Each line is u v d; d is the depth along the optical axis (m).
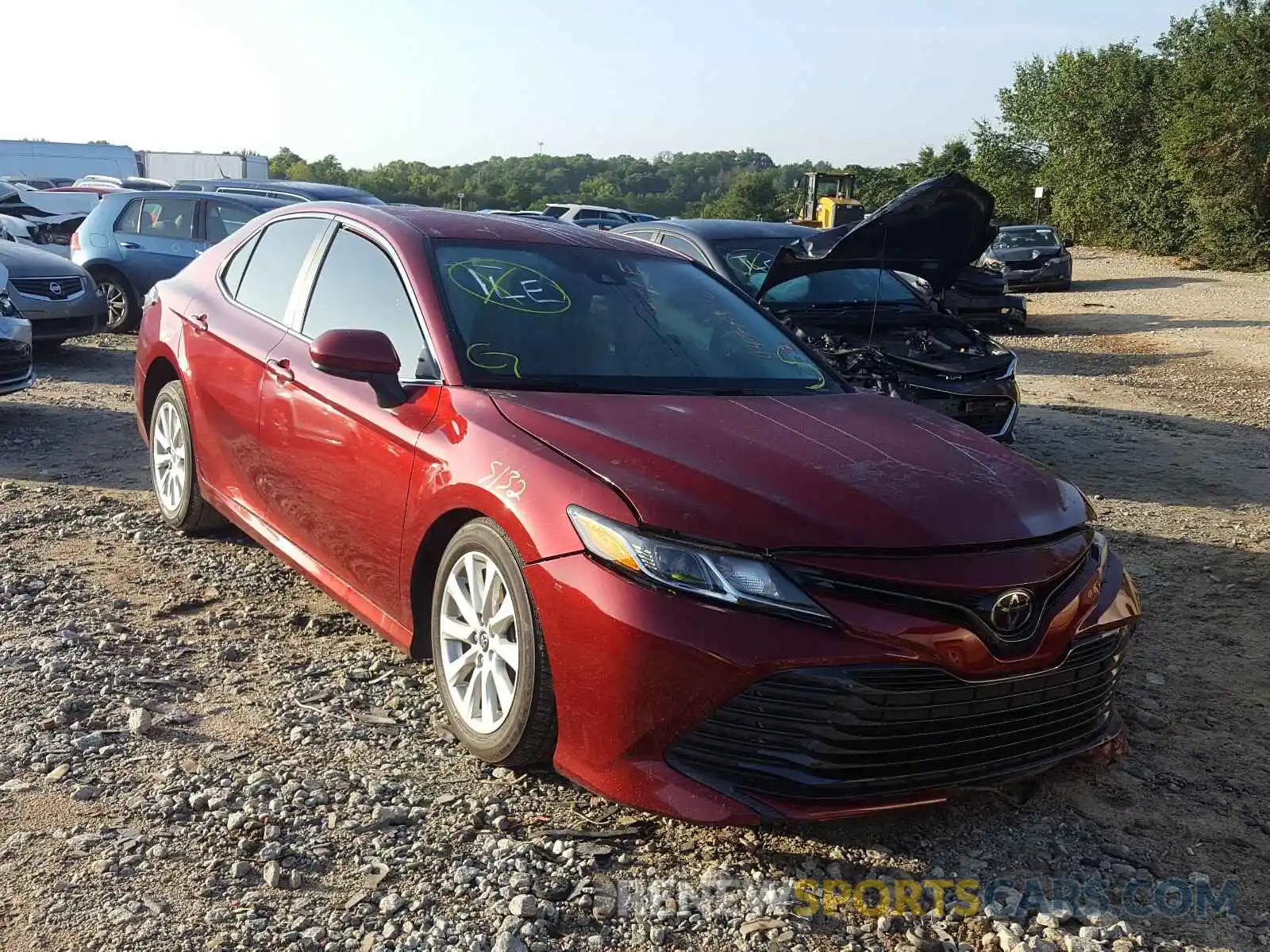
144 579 4.73
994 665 2.79
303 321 4.31
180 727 3.47
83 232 12.38
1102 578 3.17
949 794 2.85
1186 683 4.25
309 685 3.80
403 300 3.84
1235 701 4.09
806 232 8.42
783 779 2.70
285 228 4.79
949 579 2.77
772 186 101.69
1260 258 32.25
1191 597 5.24
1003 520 2.99
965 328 7.67
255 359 4.41
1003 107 51.94
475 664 3.29
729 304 4.42
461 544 3.27
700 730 2.74
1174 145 33.12
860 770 2.75
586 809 3.10
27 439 7.26
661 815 2.73
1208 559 5.83
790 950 2.59
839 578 2.72
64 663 3.81
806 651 2.66
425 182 118.44
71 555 4.98
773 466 3.03
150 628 4.21
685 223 8.25
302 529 4.16
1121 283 28.19
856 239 6.87
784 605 2.68
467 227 4.22
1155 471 7.95
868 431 3.47
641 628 2.72
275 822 2.96
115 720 3.47
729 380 3.88
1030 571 2.89
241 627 4.29
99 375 9.97
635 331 3.96
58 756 3.24
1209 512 6.81
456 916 2.62
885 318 7.57
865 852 3.01
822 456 3.14
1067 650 2.94
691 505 2.83
